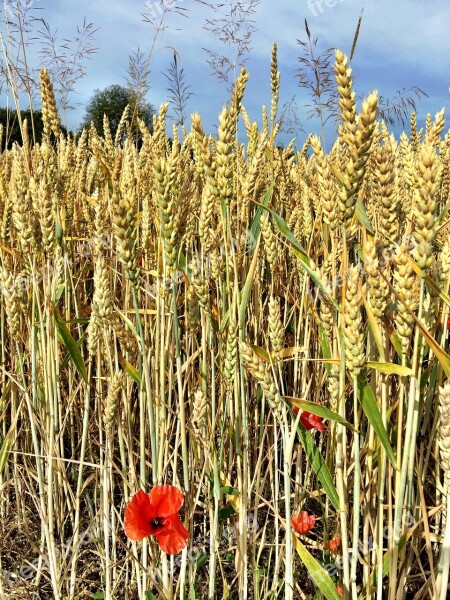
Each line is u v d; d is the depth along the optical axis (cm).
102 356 95
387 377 70
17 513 104
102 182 140
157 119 116
